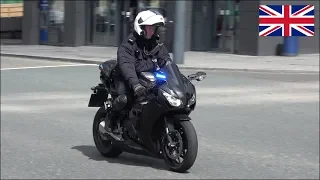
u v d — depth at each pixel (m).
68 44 59.16
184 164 10.95
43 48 55.84
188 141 10.77
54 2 60.75
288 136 15.19
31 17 62.12
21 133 15.66
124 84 11.45
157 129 11.12
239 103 21.42
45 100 22.33
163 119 11.01
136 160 12.59
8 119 17.94
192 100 10.78
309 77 31.06
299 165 12.05
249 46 44.16
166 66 10.99
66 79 30.05
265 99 22.56
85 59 41.69
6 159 12.62
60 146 14.02
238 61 39.19
